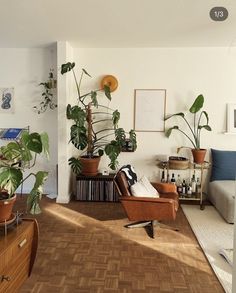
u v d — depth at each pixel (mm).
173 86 4531
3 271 1771
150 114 4602
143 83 4559
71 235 3281
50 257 2777
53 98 4688
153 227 3418
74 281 2400
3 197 1972
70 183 4641
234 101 4488
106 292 2266
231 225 3637
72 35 3842
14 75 4707
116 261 2734
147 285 2367
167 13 2996
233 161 4391
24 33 3770
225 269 2609
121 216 3900
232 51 4402
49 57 4625
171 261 2756
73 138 4121
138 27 3469
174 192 3789
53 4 2799
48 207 4215
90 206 4289
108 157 4668
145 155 4680
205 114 4387
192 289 2326
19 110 4770
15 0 2709
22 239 2023
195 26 3402
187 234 3375
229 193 3762
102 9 2908
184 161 4285
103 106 4637
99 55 4551
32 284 2346
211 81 4477
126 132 4660
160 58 4504
